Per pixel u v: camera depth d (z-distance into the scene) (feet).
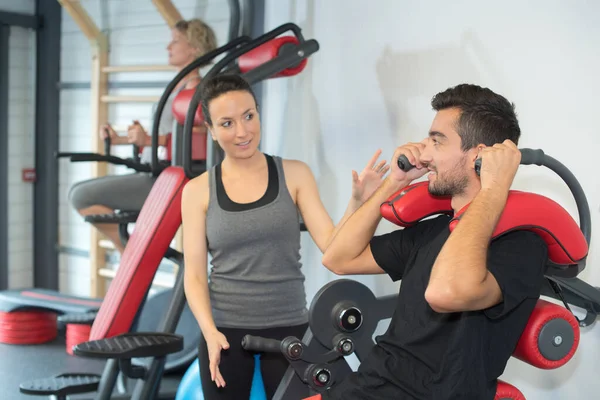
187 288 8.34
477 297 5.57
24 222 20.85
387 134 11.36
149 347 9.93
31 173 20.67
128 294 11.16
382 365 6.39
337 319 7.29
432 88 10.59
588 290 7.08
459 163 6.28
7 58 20.04
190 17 16.85
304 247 12.95
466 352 5.83
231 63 13.52
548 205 6.05
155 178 13.33
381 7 11.28
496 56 9.68
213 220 8.26
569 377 9.05
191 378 10.47
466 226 5.70
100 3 18.92
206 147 12.31
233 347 8.25
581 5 8.71
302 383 7.43
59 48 20.22
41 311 17.21
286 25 11.32
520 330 6.01
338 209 12.30
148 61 17.93
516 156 5.89
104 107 18.78
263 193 8.31
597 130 8.63
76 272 20.31
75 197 14.73
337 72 12.12
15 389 13.78
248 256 8.21
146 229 11.34
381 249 7.16
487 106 6.20
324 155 12.47
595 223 8.68
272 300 8.21
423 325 6.31
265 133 13.69
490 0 9.71
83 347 9.86
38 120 20.62
